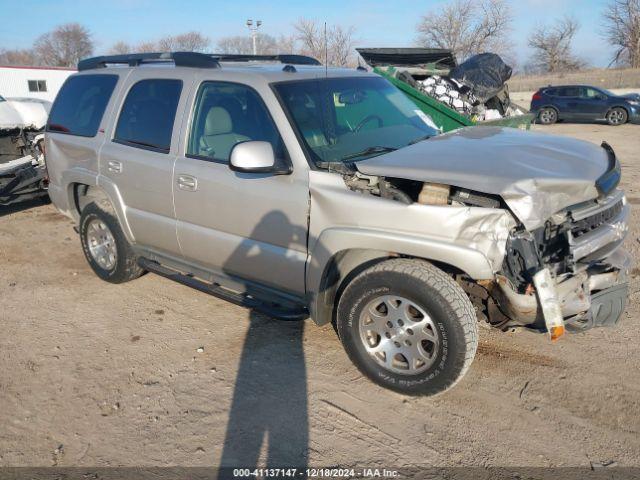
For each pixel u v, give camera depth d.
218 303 5.03
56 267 6.07
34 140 8.07
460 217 3.10
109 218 5.07
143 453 3.16
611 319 3.58
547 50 62.38
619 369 3.78
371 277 3.41
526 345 4.11
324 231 3.53
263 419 3.41
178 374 3.92
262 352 4.16
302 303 3.87
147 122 4.62
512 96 34.59
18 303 5.15
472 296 3.55
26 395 3.71
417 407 3.47
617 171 3.48
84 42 72.12
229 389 3.72
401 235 3.26
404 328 3.40
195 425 3.38
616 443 3.11
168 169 4.36
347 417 3.40
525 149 3.53
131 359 4.13
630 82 40.03
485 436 3.20
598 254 3.40
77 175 5.20
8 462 3.11
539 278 3.05
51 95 35.28
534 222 3.00
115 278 5.33
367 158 3.71
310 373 3.87
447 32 48.16
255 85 3.89
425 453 3.09
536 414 3.37
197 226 4.32
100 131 5.00
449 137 3.94
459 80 8.94
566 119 21.67
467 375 3.77
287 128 3.69
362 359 3.63
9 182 7.65
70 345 4.36
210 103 4.17
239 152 3.45
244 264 4.09
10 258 6.39
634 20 57.12
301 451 3.13
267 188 3.77
